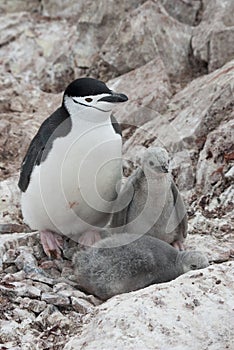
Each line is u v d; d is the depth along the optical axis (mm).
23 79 20000
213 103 15273
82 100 11055
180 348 9211
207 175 14203
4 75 19531
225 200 13555
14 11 23109
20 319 10461
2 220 14289
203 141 15070
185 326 9500
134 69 18812
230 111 15195
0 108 18641
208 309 9750
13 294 10867
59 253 11977
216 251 11898
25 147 16984
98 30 19672
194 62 18688
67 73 20016
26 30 21547
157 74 17797
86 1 20703
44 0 22578
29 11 23047
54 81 19953
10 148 17062
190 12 19297
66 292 10844
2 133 17297
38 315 10555
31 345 9859
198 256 10938
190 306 9789
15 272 11773
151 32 18719
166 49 18719
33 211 11852
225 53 17719
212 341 9344
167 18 18922
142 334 9359
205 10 18969
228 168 14148
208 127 15242
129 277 10773
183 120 15797
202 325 9539
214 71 17375
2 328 10188
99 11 19562
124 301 9883
